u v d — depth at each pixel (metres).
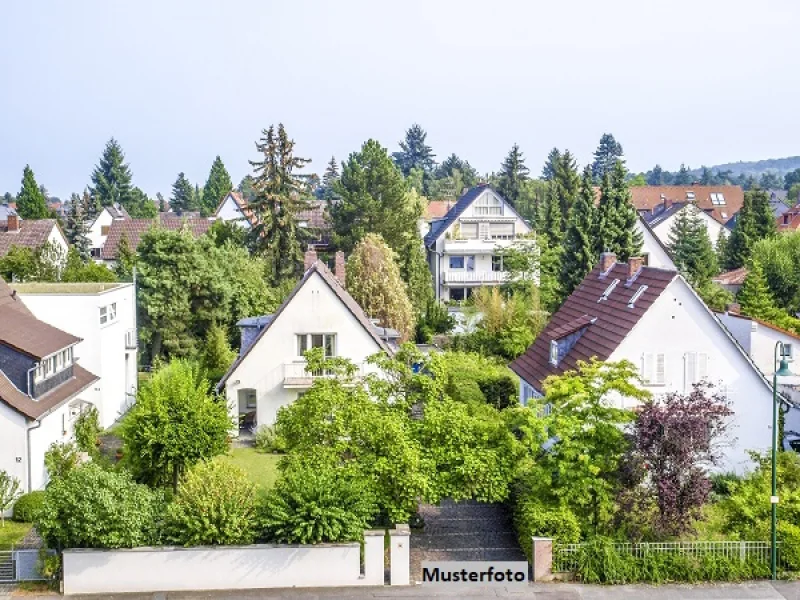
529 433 33.16
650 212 157.88
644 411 32.78
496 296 75.12
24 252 80.69
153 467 36.69
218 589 30.66
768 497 33.69
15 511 37.34
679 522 32.09
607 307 48.22
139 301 68.31
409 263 91.00
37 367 41.22
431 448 34.22
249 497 31.98
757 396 42.97
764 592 30.41
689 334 42.84
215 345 65.62
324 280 51.97
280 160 91.69
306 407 35.09
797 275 86.56
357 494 31.78
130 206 196.62
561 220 117.81
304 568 30.88
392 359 38.00
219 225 99.19
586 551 31.33
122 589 30.36
